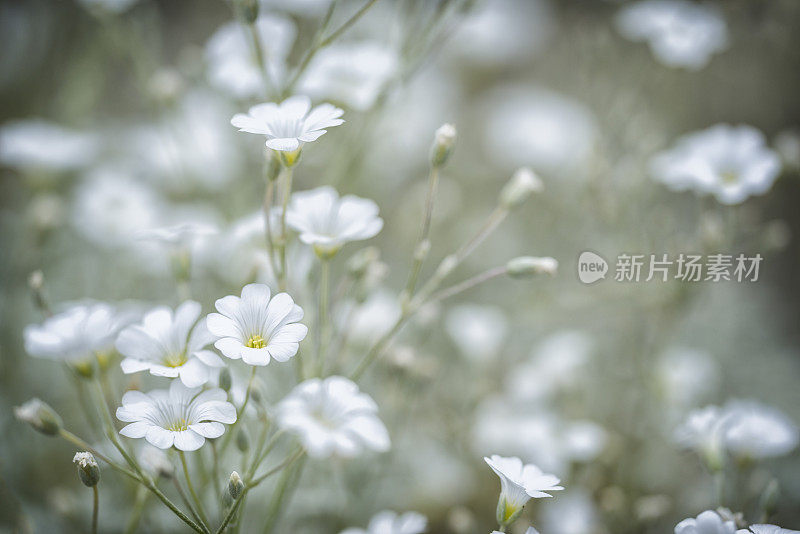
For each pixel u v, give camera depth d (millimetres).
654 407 538
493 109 792
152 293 559
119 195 550
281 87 486
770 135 709
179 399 391
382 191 628
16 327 540
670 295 517
